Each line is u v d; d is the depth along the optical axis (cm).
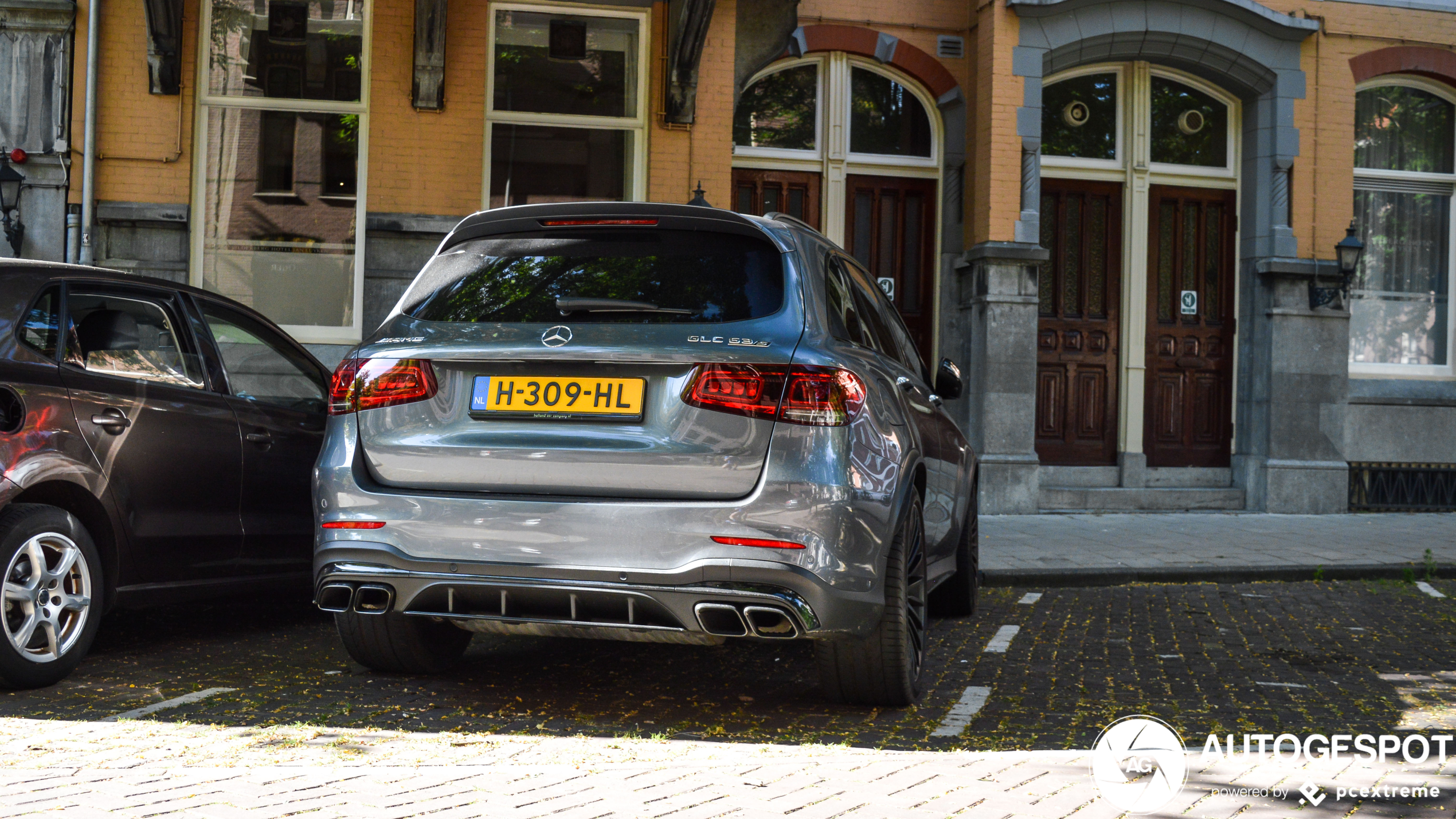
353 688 464
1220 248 1284
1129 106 1257
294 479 577
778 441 390
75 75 1001
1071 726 437
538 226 445
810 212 1212
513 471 402
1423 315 1338
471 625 416
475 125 1056
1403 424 1283
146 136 1016
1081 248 1253
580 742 396
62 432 462
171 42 988
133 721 406
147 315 521
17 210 994
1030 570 814
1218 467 1280
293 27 1052
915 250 1238
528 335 407
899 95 1235
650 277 420
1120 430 1253
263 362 581
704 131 1088
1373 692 499
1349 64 1254
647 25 1090
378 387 418
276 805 308
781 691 482
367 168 1047
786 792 332
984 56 1176
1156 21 1193
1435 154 1338
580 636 414
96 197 1009
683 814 308
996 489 1154
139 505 493
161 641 548
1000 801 325
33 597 442
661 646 561
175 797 313
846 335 442
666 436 393
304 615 624
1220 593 784
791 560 386
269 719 414
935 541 532
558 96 1090
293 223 1049
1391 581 842
